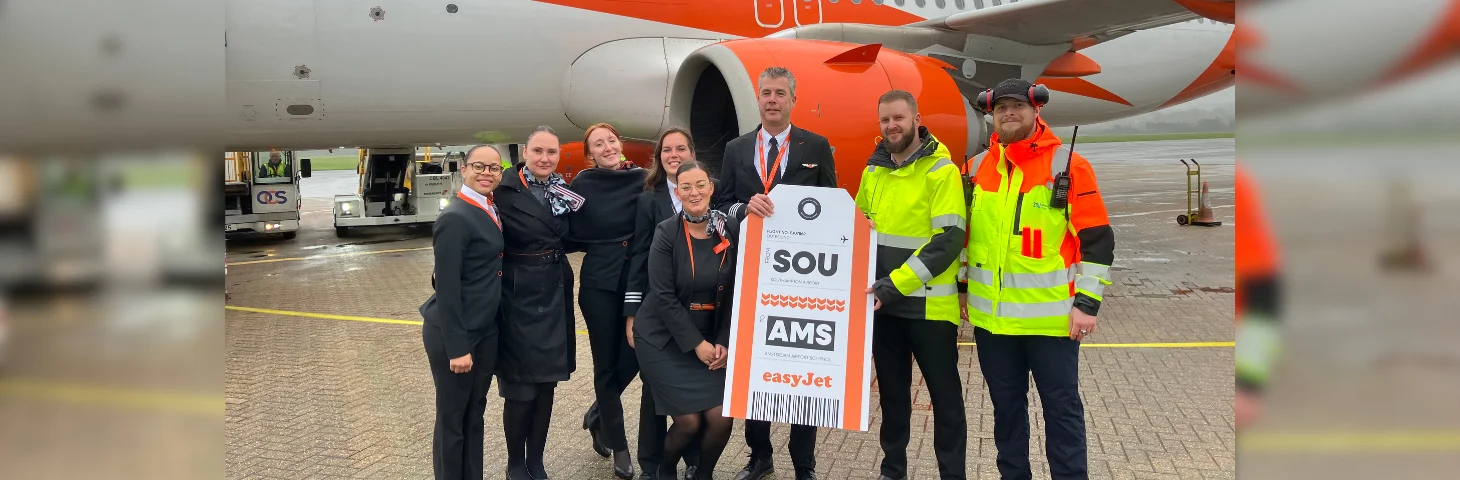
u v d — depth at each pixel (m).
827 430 4.47
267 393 5.12
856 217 3.35
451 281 3.21
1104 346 6.06
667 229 3.42
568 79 8.77
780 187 3.37
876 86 6.61
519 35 8.48
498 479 3.88
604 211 3.77
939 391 3.52
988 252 3.33
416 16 8.12
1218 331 6.51
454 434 3.41
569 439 4.40
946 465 3.57
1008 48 8.99
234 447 4.24
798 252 3.36
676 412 3.41
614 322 3.87
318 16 7.83
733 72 6.69
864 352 3.34
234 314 7.45
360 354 6.04
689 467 3.90
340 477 3.88
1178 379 5.23
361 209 13.80
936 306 3.43
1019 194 3.24
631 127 9.05
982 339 3.40
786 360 3.36
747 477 3.81
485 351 3.41
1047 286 3.21
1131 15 7.96
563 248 3.83
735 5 9.20
